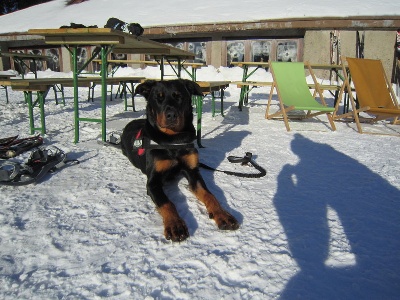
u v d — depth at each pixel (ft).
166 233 5.12
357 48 29.48
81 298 3.82
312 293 3.97
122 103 22.84
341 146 11.41
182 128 7.40
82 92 30.66
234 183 7.66
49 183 7.41
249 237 5.24
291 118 17.62
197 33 35.37
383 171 8.66
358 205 6.54
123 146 9.55
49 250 4.79
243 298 3.87
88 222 5.67
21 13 53.21
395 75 29.01
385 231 5.51
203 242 5.09
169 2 44.04
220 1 40.24
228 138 12.52
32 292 3.91
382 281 4.22
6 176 7.04
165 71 35.27
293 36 32.17
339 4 31.32
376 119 16.08
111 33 9.12
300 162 9.44
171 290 3.99
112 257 4.66
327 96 26.12
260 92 30.86
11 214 5.84
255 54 34.04
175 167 7.23
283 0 35.94
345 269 4.46
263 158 9.82
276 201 6.67
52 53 41.65
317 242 5.12
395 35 28.45
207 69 34.30
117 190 7.13
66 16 44.55
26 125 13.99
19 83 10.29
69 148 10.41
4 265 4.41
